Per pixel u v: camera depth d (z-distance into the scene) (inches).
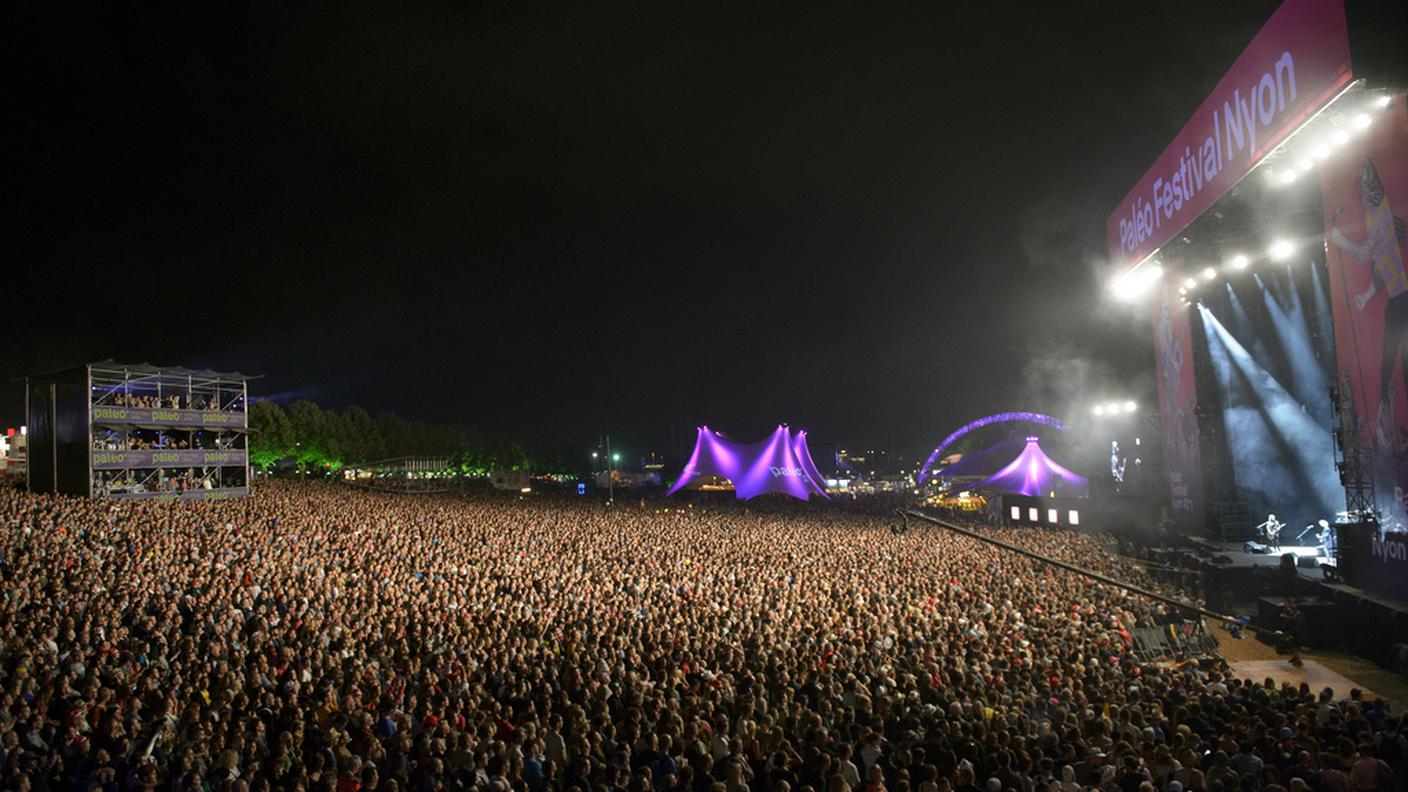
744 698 563.8
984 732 482.3
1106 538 1718.8
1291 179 1146.7
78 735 441.4
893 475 6678.2
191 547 1093.1
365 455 4256.9
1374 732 539.2
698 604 917.8
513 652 681.0
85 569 874.1
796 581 1096.8
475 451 5713.6
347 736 477.1
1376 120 951.6
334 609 816.3
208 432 2124.8
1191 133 1353.3
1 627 634.8
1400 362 948.0
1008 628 825.5
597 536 1593.3
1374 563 1000.2
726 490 3929.6
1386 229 952.9
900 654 738.2
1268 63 1067.9
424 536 1505.9
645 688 591.2
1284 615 1029.2
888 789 443.2
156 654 635.5
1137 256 1673.2
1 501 1348.4
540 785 432.8
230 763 426.6
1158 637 945.5
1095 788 426.9
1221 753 467.5
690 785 426.3
